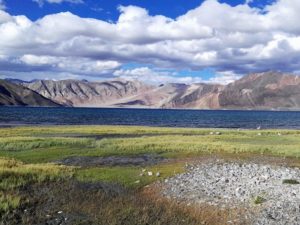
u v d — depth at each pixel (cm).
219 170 4228
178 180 3722
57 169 3906
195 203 2947
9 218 2392
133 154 5766
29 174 3488
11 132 9412
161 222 2520
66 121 18800
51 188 3164
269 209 2698
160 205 2897
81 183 3459
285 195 3031
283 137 9312
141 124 18038
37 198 2844
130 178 3831
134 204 2891
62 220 2453
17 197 2733
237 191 3198
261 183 3472
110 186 3469
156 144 6806
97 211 2667
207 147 6475
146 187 3503
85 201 2889
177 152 6006
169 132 10812
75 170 4109
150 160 5203
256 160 5288
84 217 2534
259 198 2923
